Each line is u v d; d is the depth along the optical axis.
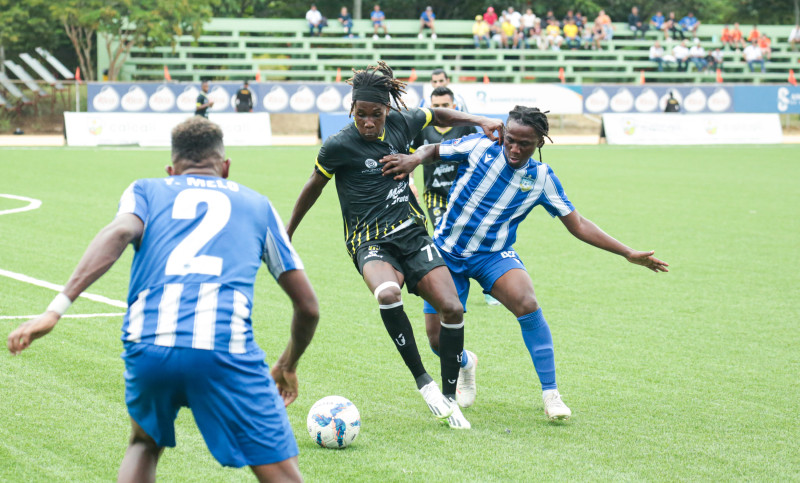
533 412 11.89
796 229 29.45
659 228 29.36
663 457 10.21
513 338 15.87
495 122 11.90
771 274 22.05
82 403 11.70
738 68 87.62
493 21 83.88
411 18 98.50
